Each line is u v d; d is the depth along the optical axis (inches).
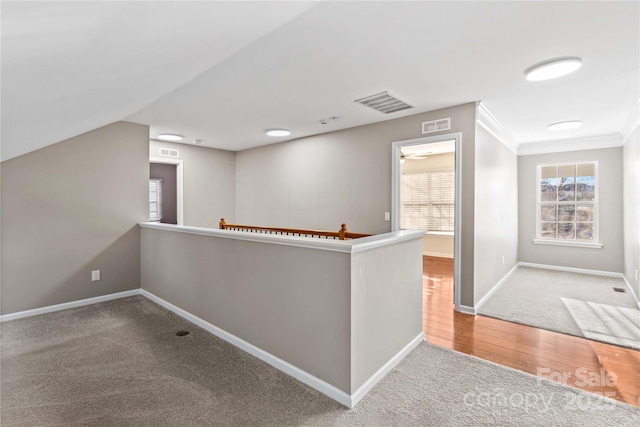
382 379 84.0
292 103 133.3
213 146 228.7
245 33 72.1
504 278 188.5
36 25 36.6
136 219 158.9
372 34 78.8
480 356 97.3
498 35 80.0
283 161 212.2
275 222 218.7
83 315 129.4
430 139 143.9
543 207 226.4
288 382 82.2
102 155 148.5
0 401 74.0
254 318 95.8
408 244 99.4
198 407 72.1
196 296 119.5
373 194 165.6
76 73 59.3
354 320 73.9
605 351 100.3
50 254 134.2
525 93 121.4
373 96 124.7
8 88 52.8
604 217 201.8
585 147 206.2
